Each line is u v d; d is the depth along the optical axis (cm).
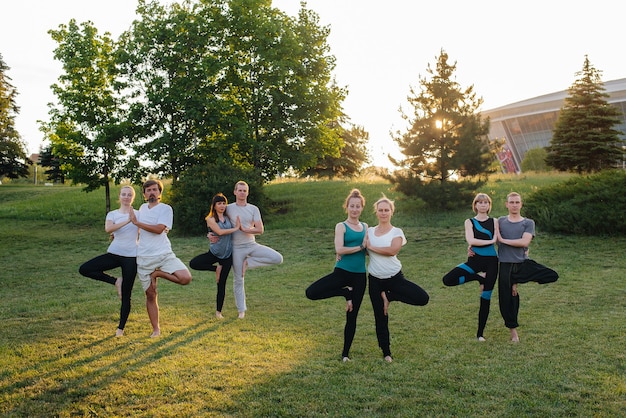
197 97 2398
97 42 2580
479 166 2056
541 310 819
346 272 582
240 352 603
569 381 494
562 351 595
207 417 420
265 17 2553
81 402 454
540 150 4866
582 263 1244
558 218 1617
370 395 462
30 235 2286
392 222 2053
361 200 591
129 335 686
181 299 972
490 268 655
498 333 693
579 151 3522
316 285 579
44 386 491
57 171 6034
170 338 670
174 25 2527
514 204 656
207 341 653
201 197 2169
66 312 846
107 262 689
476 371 529
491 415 418
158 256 673
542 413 420
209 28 2533
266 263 827
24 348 620
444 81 2083
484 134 2073
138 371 529
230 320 787
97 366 549
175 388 482
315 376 515
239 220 796
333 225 2114
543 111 7250
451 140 2072
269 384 492
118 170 2550
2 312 855
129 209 664
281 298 982
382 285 589
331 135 2725
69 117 2530
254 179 2270
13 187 4653
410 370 535
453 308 862
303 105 2567
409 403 445
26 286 1170
